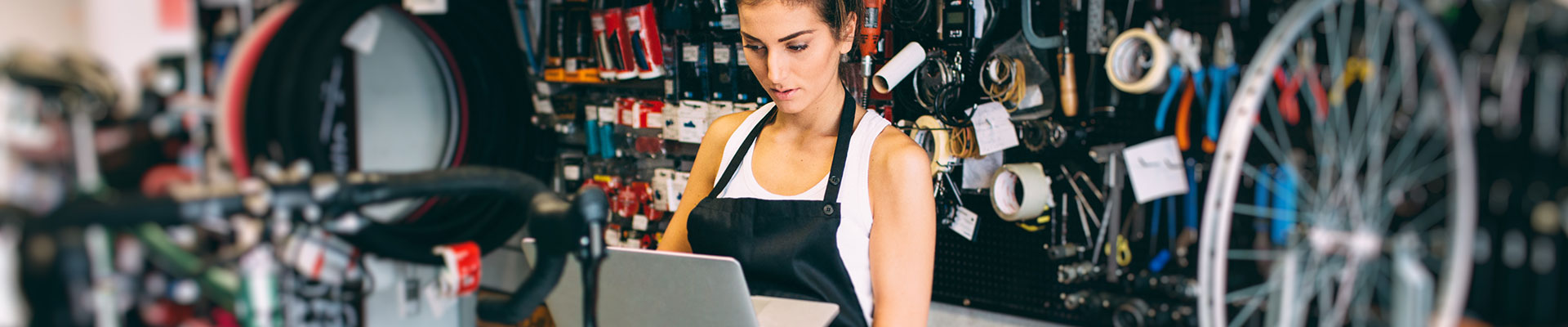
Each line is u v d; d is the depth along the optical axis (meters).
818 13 1.78
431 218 1.23
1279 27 2.35
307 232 0.99
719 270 1.47
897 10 2.83
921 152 1.82
